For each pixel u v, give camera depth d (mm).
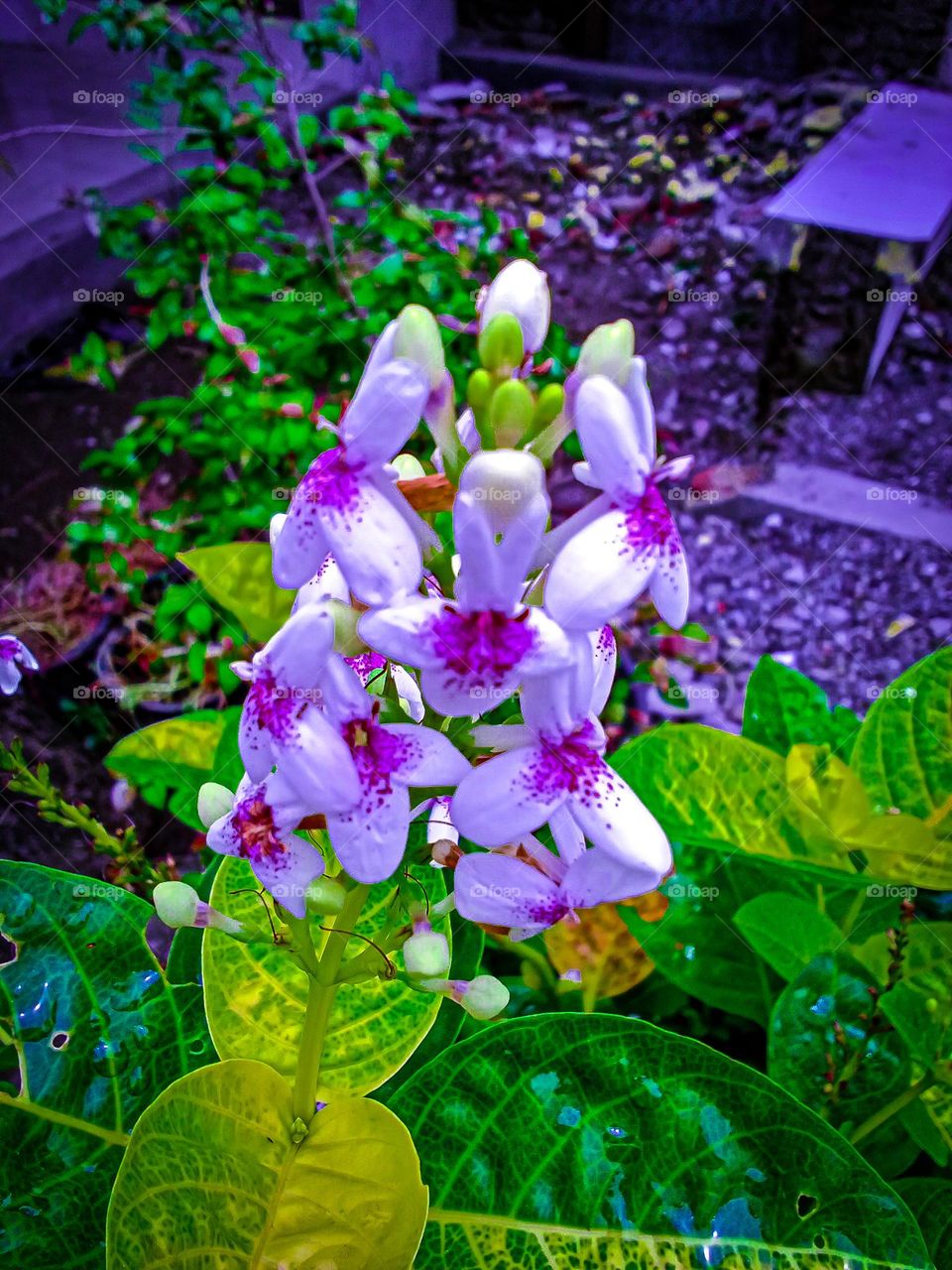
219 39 478
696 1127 158
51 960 185
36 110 701
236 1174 150
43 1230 167
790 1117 156
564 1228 156
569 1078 162
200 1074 149
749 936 203
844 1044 189
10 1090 178
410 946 137
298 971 181
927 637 510
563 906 133
